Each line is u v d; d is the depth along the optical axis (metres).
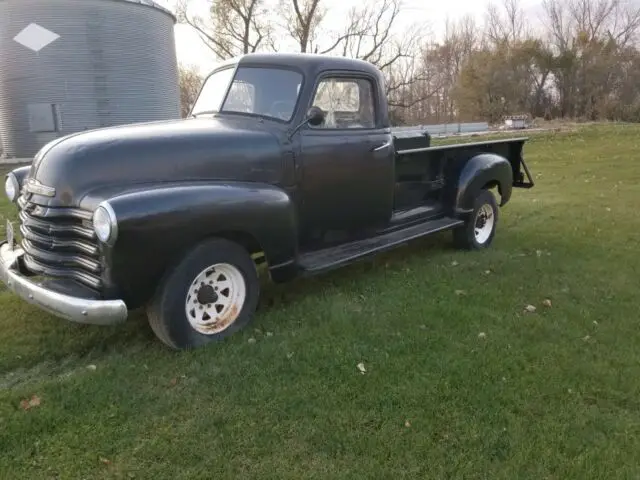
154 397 3.05
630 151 16.58
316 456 2.57
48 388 3.13
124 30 21.06
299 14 26.25
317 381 3.19
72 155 3.37
